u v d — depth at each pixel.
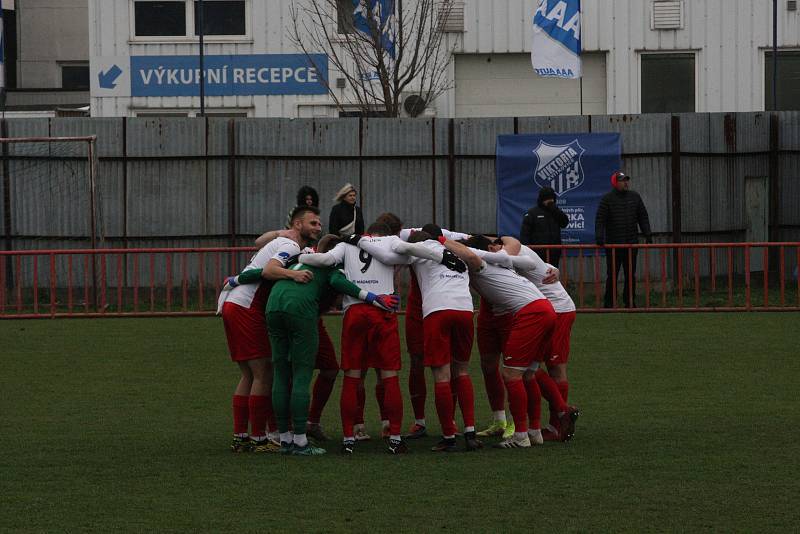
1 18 72.75
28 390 34.16
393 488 22.25
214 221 58.59
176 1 80.88
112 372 37.19
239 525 19.58
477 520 19.83
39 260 57.31
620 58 80.88
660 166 58.06
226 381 35.59
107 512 20.48
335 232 46.47
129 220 58.44
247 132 58.44
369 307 25.62
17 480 23.05
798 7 79.94
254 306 25.94
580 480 22.81
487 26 80.56
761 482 22.42
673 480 22.69
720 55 80.56
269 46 80.56
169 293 51.97
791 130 60.06
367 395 34.19
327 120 58.53
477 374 37.00
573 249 54.88
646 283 51.62
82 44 103.88
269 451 26.03
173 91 80.88
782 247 50.91
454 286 26.02
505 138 58.06
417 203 58.66
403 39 77.69
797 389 33.34
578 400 32.12
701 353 40.03
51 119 57.91
